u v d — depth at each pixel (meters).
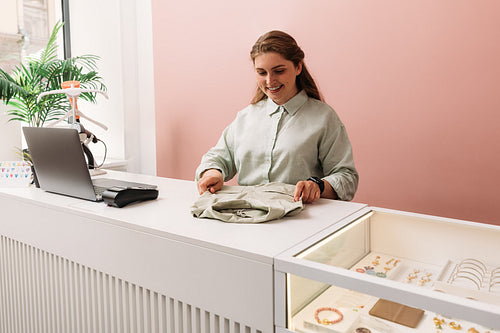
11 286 1.57
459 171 2.21
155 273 1.01
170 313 1.00
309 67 2.63
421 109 2.29
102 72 3.58
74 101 1.96
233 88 3.00
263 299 0.82
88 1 3.59
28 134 1.41
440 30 2.18
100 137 3.71
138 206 1.26
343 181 1.41
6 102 2.55
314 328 0.76
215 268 0.89
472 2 2.08
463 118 2.17
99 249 1.15
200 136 3.23
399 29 2.30
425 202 2.33
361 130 2.50
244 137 1.62
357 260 1.03
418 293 0.65
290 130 1.52
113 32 3.46
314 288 0.77
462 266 0.91
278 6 2.71
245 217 1.08
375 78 2.41
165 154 3.47
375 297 0.70
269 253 0.82
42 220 1.34
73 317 1.30
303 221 1.07
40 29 3.51
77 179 1.32
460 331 0.62
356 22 2.44
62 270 1.31
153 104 3.52
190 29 3.16
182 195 1.43
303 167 1.52
